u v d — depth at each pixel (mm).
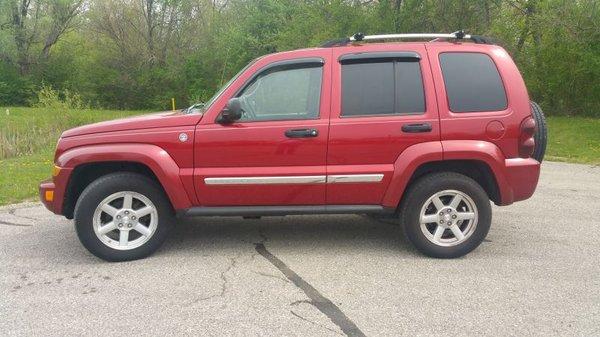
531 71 19656
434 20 19656
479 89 4738
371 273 4488
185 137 4648
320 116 4688
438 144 4637
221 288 4195
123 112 33000
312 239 5453
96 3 37375
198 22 37844
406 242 5332
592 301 3910
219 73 36500
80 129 4766
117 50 38000
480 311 3760
